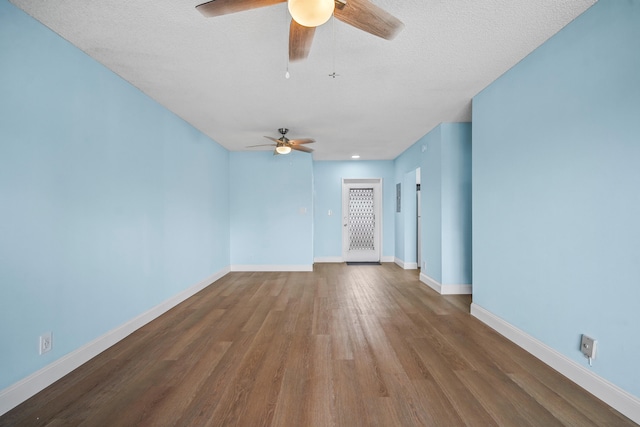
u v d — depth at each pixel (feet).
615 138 5.90
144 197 10.61
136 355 8.24
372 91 10.48
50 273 6.91
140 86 10.05
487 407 5.98
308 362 7.84
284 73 9.14
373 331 9.91
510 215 9.09
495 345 8.80
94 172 8.29
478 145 10.71
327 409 5.94
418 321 10.82
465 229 14.35
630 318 5.64
